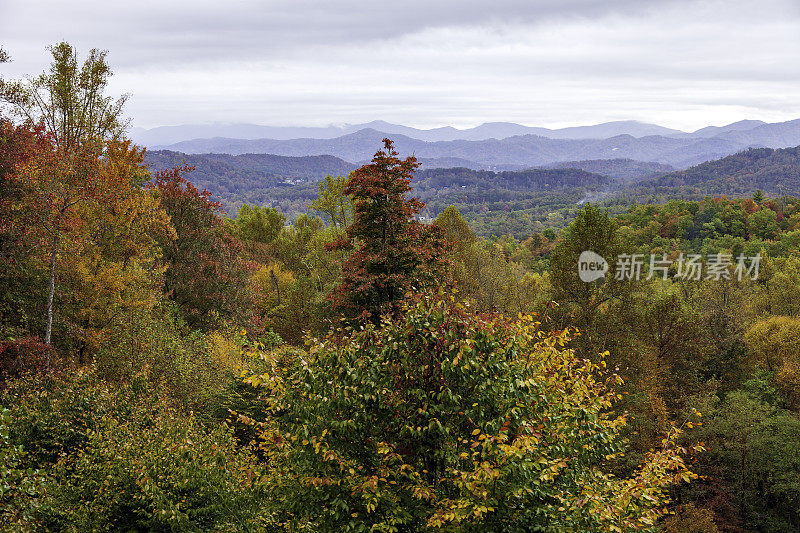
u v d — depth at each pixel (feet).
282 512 29.09
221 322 83.56
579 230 86.79
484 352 23.84
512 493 20.68
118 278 59.21
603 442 25.27
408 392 22.66
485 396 22.93
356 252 65.67
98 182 57.21
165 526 30.73
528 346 26.50
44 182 52.60
